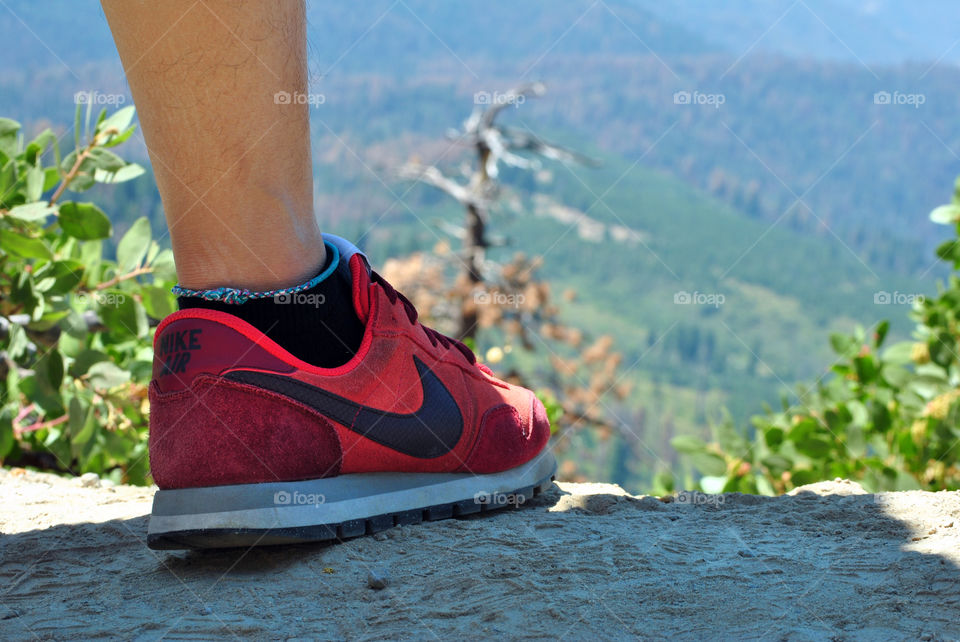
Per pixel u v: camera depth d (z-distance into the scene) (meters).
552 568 1.13
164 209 1.23
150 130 1.15
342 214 164.00
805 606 0.98
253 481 1.21
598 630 0.93
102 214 2.84
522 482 1.53
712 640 0.90
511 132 14.02
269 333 1.27
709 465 3.06
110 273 3.05
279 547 1.26
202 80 1.10
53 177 2.97
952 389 3.08
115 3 1.07
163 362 1.24
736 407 133.50
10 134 2.89
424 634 0.93
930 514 1.35
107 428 2.92
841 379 3.31
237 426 1.21
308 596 1.07
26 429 2.91
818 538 1.27
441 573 1.12
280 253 1.25
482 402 1.48
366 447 1.31
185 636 0.95
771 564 1.13
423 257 11.57
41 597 1.10
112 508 1.64
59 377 2.62
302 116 1.20
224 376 1.21
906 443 2.93
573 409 10.91
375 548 1.24
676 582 1.07
